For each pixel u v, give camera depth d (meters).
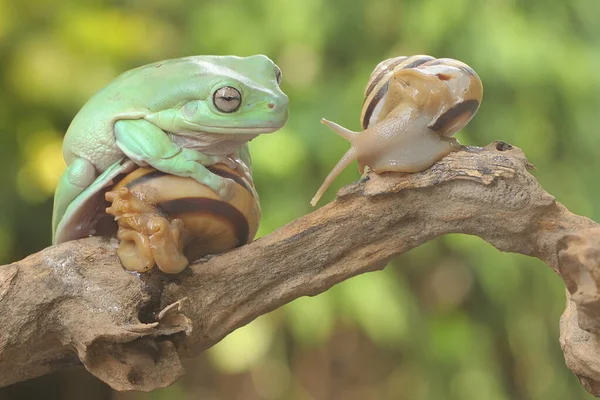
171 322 0.47
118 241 0.48
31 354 0.48
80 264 0.47
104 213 0.48
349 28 0.87
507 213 0.47
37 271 0.47
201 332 0.48
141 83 0.48
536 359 0.92
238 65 0.49
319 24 0.86
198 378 0.97
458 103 0.47
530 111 0.88
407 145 0.47
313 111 0.83
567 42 0.90
